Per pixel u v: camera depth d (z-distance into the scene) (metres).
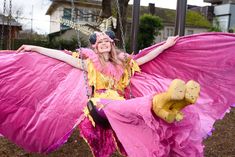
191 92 2.90
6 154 6.51
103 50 3.79
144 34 29.27
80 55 3.86
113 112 3.30
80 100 3.95
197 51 4.04
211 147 7.36
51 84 4.05
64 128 4.00
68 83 4.03
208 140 7.69
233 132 8.28
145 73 4.09
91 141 3.76
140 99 3.16
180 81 2.90
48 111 4.03
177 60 4.09
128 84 3.86
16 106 4.08
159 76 4.08
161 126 3.05
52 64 4.05
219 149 7.30
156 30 29.67
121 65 3.87
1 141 6.97
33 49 3.99
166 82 3.95
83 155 6.72
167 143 3.09
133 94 3.96
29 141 4.16
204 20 48.56
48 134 4.07
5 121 4.12
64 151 6.81
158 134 3.04
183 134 3.12
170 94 2.90
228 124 8.81
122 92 3.84
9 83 4.03
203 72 4.08
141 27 29.22
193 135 3.26
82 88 3.98
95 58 3.81
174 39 4.01
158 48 4.00
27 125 4.10
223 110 4.01
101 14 10.99
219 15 45.59
